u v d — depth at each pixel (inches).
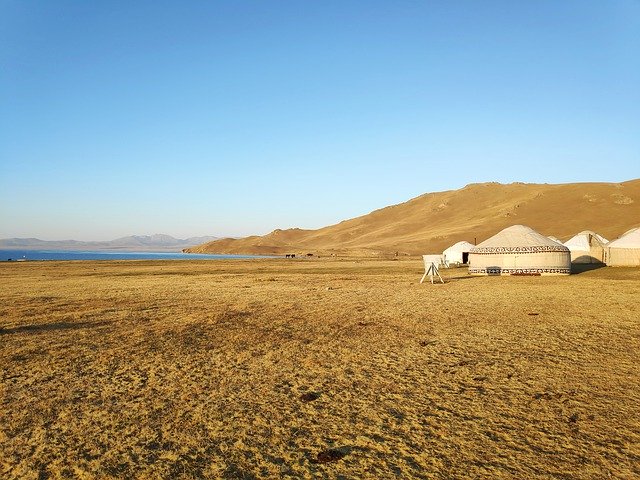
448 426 272.1
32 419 293.4
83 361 438.0
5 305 855.7
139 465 230.8
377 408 303.6
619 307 749.9
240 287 1206.9
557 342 494.9
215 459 236.2
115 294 1051.3
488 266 1588.3
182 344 506.3
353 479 213.3
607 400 312.2
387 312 726.5
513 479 210.4
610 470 217.5
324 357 443.5
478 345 485.7
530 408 299.3
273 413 298.2
